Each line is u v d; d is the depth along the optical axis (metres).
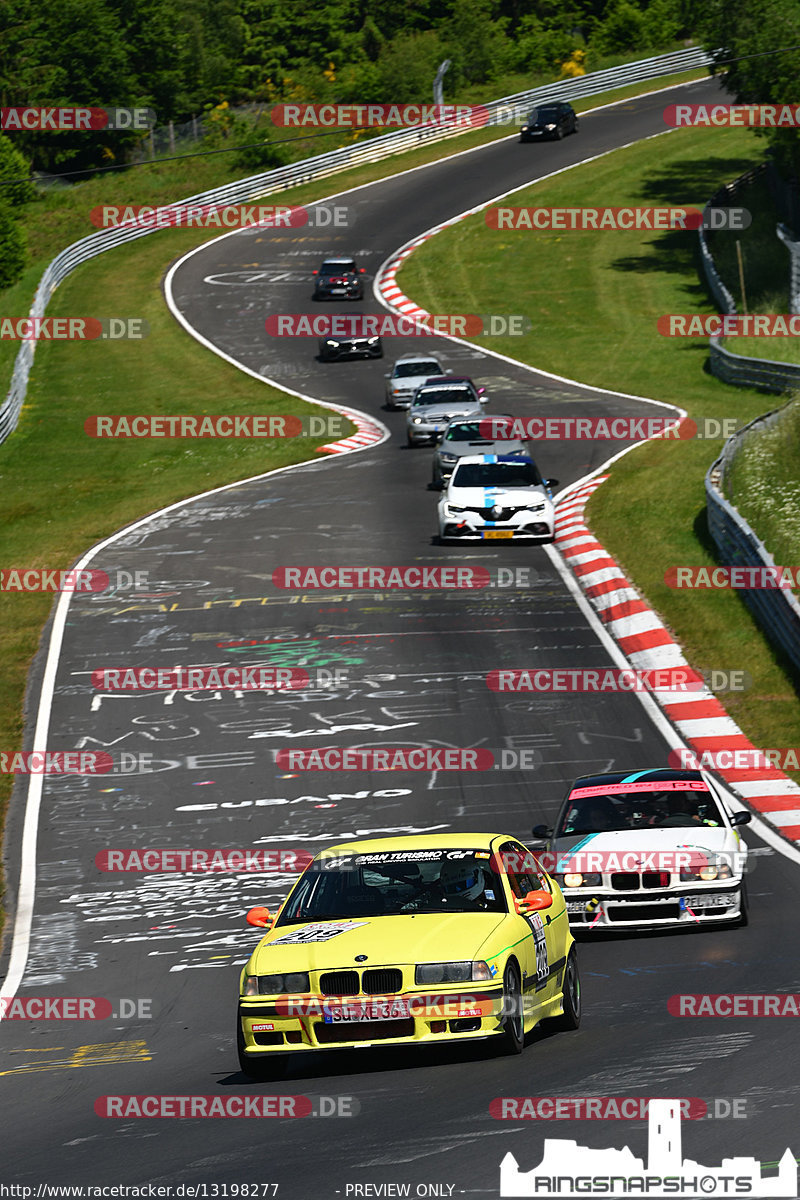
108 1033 43.50
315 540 115.31
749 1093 28.45
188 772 72.75
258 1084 34.34
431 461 141.12
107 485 141.62
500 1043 33.38
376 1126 28.67
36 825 68.12
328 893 36.62
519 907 35.78
